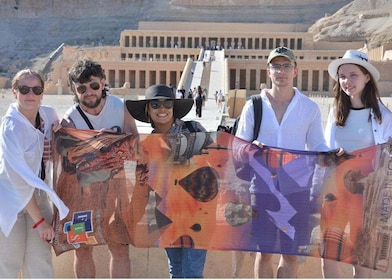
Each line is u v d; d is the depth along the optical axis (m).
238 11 141.12
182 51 99.69
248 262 11.36
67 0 154.88
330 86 88.62
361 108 10.06
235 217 9.86
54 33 149.62
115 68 89.00
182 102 10.16
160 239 9.91
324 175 9.68
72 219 9.67
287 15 138.25
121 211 9.84
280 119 9.80
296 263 9.91
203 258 10.03
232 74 92.50
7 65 137.38
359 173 9.62
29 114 9.08
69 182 9.75
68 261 11.03
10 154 8.72
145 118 10.16
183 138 9.89
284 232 9.73
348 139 10.09
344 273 11.13
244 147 9.79
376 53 89.25
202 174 9.91
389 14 112.56
